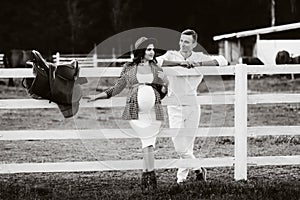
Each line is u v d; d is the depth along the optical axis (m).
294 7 57.75
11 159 10.73
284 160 8.67
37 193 7.72
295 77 34.22
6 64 34.53
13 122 17.00
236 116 8.46
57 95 8.22
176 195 7.47
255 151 11.57
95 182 8.66
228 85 27.31
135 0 60.19
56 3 60.56
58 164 8.35
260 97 8.50
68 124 16.58
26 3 61.00
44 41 59.00
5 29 60.06
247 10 60.62
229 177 8.97
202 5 60.91
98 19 60.00
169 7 60.91
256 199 7.27
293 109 19.91
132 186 8.31
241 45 44.44
